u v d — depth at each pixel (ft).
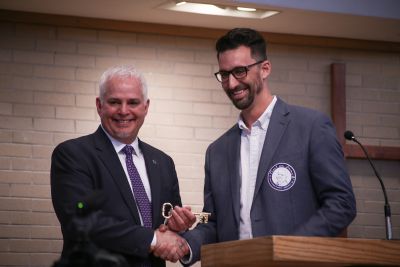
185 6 21.85
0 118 22.11
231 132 13.80
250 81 12.94
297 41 24.66
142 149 14.42
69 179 13.56
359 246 9.96
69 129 22.58
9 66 22.33
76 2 21.42
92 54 23.00
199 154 23.65
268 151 12.93
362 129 25.23
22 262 21.86
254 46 13.01
